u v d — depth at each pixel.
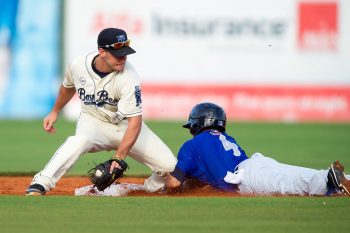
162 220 19.48
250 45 64.25
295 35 64.44
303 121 65.00
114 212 20.48
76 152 24.84
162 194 26.34
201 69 64.00
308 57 64.69
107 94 24.70
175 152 44.03
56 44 63.06
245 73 64.38
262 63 64.44
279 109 64.81
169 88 63.94
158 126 60.97
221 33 64.00
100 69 24.48
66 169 24.70
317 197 22.98
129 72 24.42
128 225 18.86
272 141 51.94
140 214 20.27
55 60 63.09
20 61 62.91
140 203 21.84
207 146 25.03
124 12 63.09
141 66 63.56
